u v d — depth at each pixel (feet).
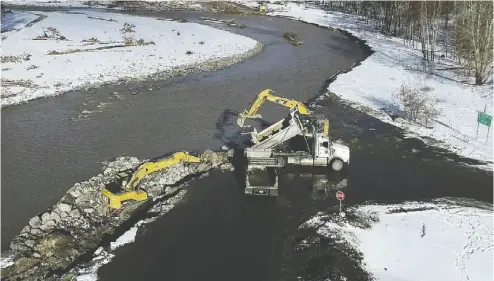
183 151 103.04
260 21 281.95
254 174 87.30
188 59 178.40
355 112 127.54
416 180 91.25
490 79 150.20
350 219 77.41
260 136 96.58
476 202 83.41
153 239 71.46
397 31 239.91
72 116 122.42
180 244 70.54
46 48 179.63
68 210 76.23
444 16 238.07
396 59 181.98
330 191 86.79
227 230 74.23
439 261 66.18
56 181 88.79
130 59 173.68
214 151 102.83
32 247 68.59
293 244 70.95
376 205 82.23
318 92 145.89
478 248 69.10
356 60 188.03
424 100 124.16
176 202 81.51
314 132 93.97
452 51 187.93
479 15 145.79
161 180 88.38
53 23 223.71
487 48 143.23
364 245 70.44
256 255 68.44
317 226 75.61
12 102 129.59
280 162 92.43
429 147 106.01
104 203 80.28
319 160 93.76
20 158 98.12
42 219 74.18
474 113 123.03
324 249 69.36
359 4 315.17
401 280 62.44
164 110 128.16
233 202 82.17
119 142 107.14
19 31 201.46
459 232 73.36
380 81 153.17
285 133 92.99
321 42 223.51
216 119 122.21
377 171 94.79
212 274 64.44
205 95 141.38
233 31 245.65
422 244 70.28
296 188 87.56
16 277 62.80
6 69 154.51
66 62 165.48
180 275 64.13
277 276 64.13
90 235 72.49
